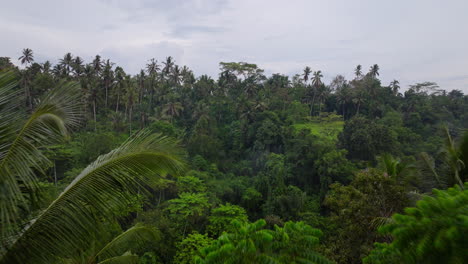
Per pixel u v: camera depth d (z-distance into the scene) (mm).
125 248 7254
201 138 44875
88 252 4770
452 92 92812
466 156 8125
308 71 77250
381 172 11500
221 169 44469
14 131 2977
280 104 65938
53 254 3262
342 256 10656
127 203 3764
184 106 63281
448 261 3242
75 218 3385
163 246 18109
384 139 40281
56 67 55344
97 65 56219
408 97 74312
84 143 29375
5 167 2793
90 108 49125
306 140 42062
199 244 17188
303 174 39469
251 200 32406
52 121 3213
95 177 3535
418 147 43812
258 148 47156
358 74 87438
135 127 50719
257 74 80812
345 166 35156
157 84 67312
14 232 2959
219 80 71000
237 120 59938
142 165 3752
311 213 27156
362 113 66812
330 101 74500
